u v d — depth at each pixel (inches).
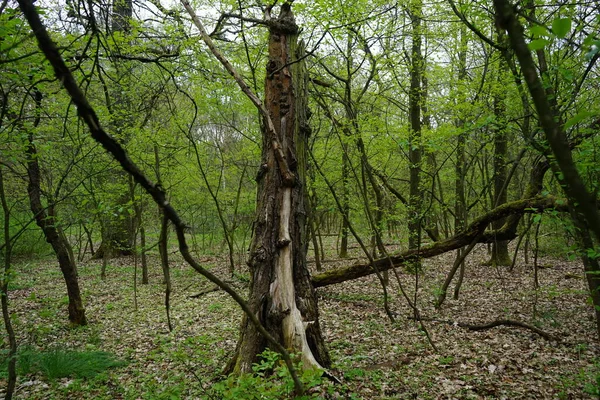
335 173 480.4
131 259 715.4
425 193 430.9
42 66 132.1
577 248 162.2
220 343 265.6
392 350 243.8
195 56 298.7
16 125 186.9
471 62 415.2
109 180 468.1
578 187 46.2
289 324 185.9
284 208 203.5
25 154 214.1
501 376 199.9
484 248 704.4
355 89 428.1
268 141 211.2
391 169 590.9
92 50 210.1
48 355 231.0
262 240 201.5
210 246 826.2
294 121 214.4
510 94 294.5
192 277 536.1
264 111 168.1
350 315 331.6
